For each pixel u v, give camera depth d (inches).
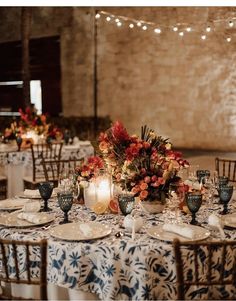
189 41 369.7
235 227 86.4
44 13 459.8
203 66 366.0
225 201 98.7
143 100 406.3
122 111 421.1
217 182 116.4
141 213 98.9
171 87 387.2
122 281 76.6
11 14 480.4
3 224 89.1
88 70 438.3
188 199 89.0
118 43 413.4
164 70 389.1
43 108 478.0
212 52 358.9
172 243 74.1
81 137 403.5
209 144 373.4
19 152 206.5
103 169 102.3
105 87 429.4
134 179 95.5
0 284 84.0
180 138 388.8
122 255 76.0
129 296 76.6
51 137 234.8
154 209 97.5
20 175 207.5
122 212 91.4
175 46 378.6
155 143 99.6
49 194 101.8
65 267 78.3
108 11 414.0
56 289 81.3
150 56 395.5
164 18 379.6
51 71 466.3
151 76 397.7
